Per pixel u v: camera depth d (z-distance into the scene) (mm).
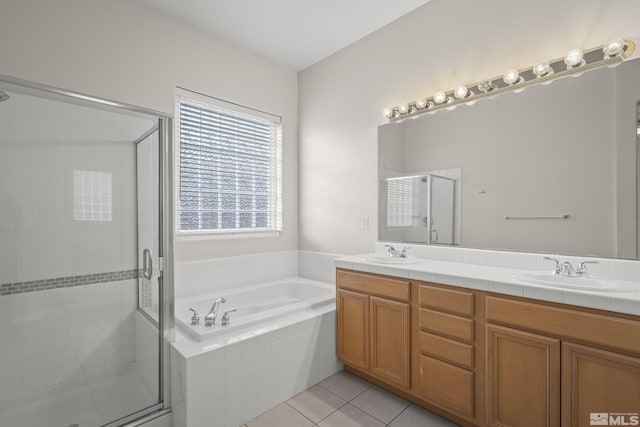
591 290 1323
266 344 1894
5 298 1417
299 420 1787
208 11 2387
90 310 1629
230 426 1722
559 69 1750
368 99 2734
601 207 1595
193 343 1753
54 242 1536
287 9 2377
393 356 1935
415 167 2375
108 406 1643
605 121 1591
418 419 1785
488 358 1518
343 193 2934
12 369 1430
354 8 2383
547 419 1337
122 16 2180
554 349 1315
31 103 1473
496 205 1961
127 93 2197
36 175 1487
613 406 1180
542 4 1829
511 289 1443
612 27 1606
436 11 2295
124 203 1749
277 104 3201
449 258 2166
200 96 2627
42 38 1866
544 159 1780
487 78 2049
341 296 2264
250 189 3039
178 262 2525
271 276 3135
